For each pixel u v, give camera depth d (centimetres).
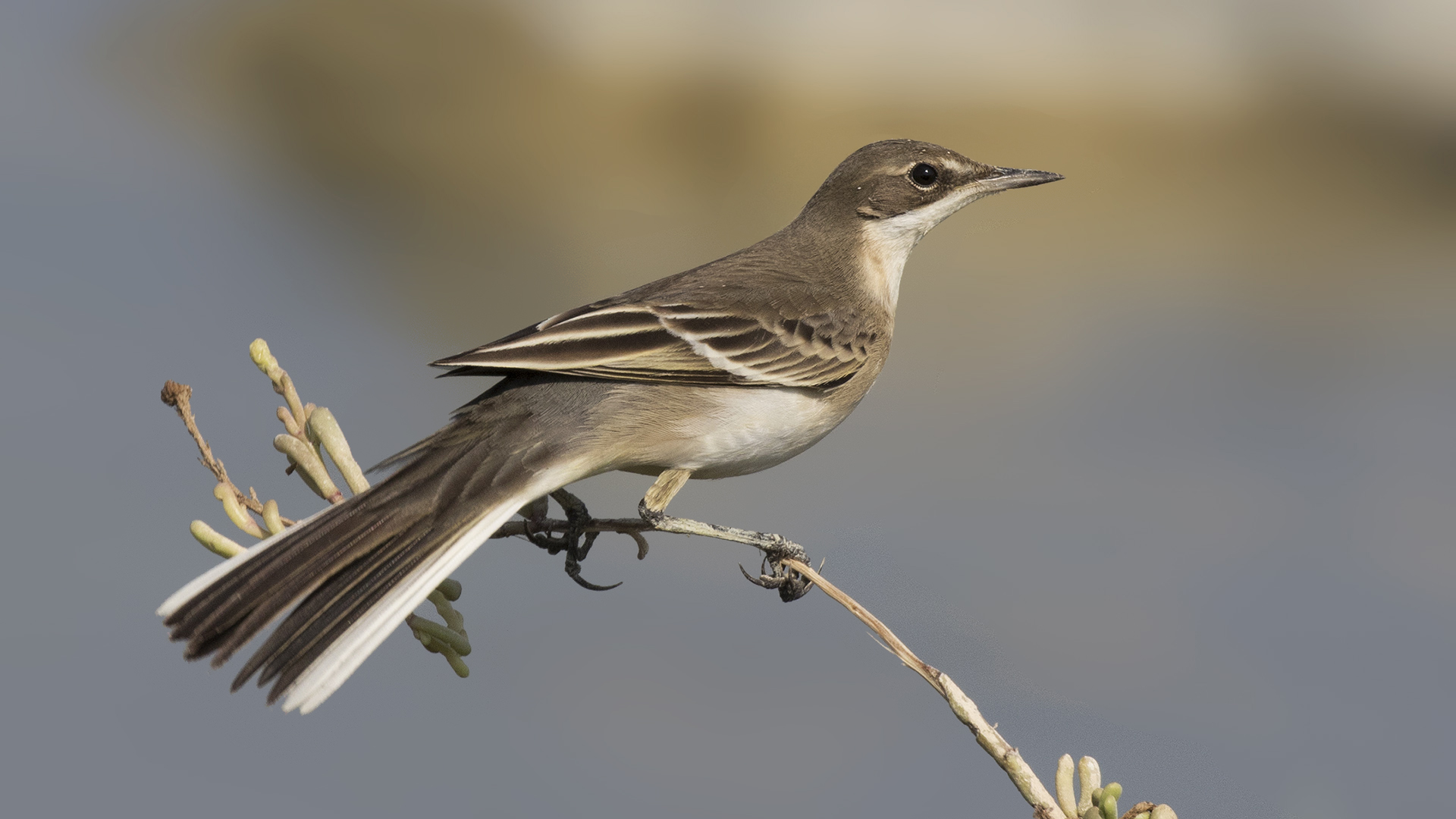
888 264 718
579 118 1991
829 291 679
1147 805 432
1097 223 1861
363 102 1961
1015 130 2011
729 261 694
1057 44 2017
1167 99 1992
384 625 474
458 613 516
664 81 1964
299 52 2019
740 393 627
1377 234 1883
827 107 2012
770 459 651
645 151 1927
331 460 559
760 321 641
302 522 500
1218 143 1959
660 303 630
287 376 546
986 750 448
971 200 722
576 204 1816
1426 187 1945
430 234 1661
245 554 477
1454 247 1834
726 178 1848
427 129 1897
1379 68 1962
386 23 1984
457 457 562
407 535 518
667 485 623
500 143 1894
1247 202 1895
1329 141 1988
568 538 627
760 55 1948
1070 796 440
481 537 536
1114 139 1964
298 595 474
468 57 1984
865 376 681
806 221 724
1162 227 1856
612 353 597
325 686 455
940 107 1914
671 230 1728
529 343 586
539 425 580
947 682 454
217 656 455
